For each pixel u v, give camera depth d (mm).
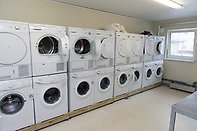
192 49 4305
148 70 4242
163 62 4863
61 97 2426
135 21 4578
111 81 3238
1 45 1764
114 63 3256
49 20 2889
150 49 4090
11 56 1850
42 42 2277
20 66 1948
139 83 3990
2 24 1745
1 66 1799
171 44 4824
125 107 3115
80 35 2516
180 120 2580
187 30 4352
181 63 4473
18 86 1941
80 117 2662
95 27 3631
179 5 2992
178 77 4594
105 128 2326
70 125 2398
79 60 2580
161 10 3479
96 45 2662
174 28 4598
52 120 2379
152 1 2775
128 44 3438
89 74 2760
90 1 2871
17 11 2510
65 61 2363
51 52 2314
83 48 2750
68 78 2523
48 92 2375
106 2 2918
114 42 3150
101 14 3691
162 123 2494
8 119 1925
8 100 1963
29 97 2072
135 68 3744
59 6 2980
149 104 3293
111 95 3297
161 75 4770
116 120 2576
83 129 2289
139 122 2521
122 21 4211
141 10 3518
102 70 3000
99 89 3004
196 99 1718
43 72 2180
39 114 2213
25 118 2076
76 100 2652
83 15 3369
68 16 3137
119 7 3285
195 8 3258
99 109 3000
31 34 1989
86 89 2834
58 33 2240
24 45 1941
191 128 2332
